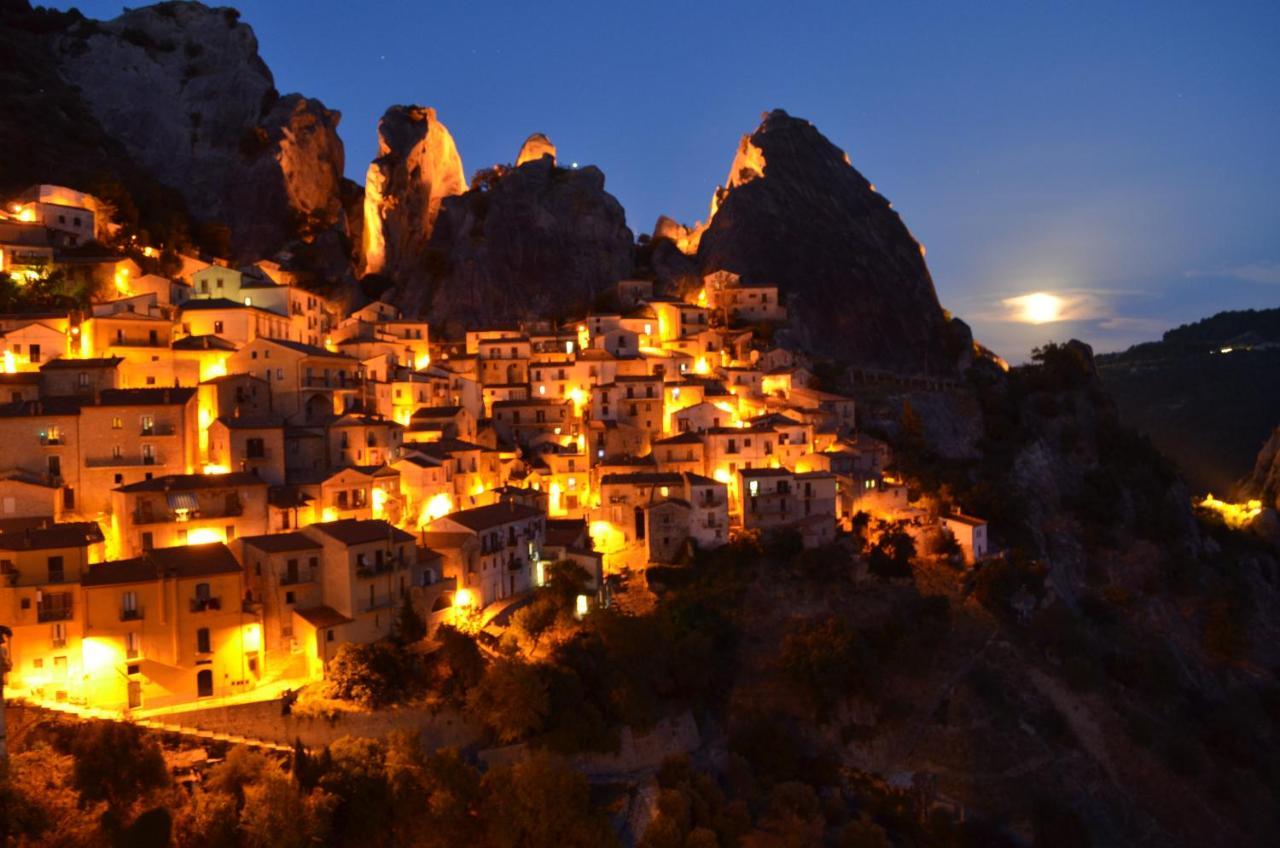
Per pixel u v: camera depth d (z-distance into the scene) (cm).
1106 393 18862
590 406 14238
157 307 12650
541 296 19225
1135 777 10806
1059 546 14762
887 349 19875
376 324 16062
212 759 7212
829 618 10550
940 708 10594
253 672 8231
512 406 14238
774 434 13062
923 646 11019
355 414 12019
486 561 9919
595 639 9306
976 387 18425
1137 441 17938
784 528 11694
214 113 19575
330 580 8656
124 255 14488
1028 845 9612
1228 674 13762
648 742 8981
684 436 13175
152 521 9075
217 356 11856
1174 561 15225
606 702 8875
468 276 18875
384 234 19888
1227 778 11212
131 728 6856
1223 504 19500
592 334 16825
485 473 12162
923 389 17662
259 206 18938
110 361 10606
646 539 11512
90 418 9650
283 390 11956
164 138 19150
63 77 19012
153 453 9850
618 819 7962
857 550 11888
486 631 9344
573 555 10575
